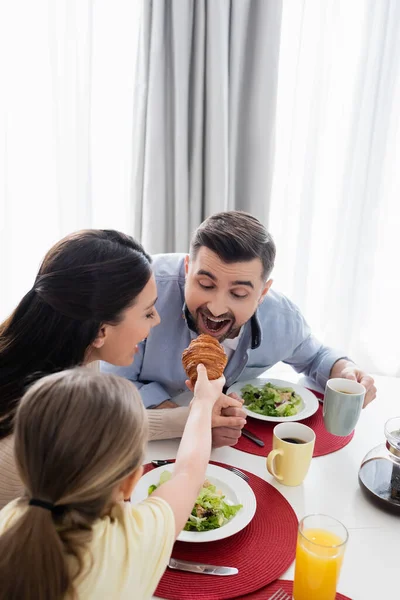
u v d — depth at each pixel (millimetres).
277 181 2420
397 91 2268
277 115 2338
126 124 2287
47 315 938
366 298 2471
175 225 2271
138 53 2133
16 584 570
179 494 793
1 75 2096
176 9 2041
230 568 840
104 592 630
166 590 792
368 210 2375
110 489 650
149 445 1190
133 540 670
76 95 2131
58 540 593
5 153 2156
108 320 967
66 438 617
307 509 1010
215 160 2205
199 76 2137
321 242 2490
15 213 2248
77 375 680
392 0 2158
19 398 897
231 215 1301
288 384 1492
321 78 2230
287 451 1053
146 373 1490
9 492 883
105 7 2137
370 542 928
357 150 2330
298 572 781
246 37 2184
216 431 1155
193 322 1391
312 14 2225
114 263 961
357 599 803
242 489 1027
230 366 1504
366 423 1357
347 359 1546
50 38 2062
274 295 1595
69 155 2191
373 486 1046
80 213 2260
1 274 2258
